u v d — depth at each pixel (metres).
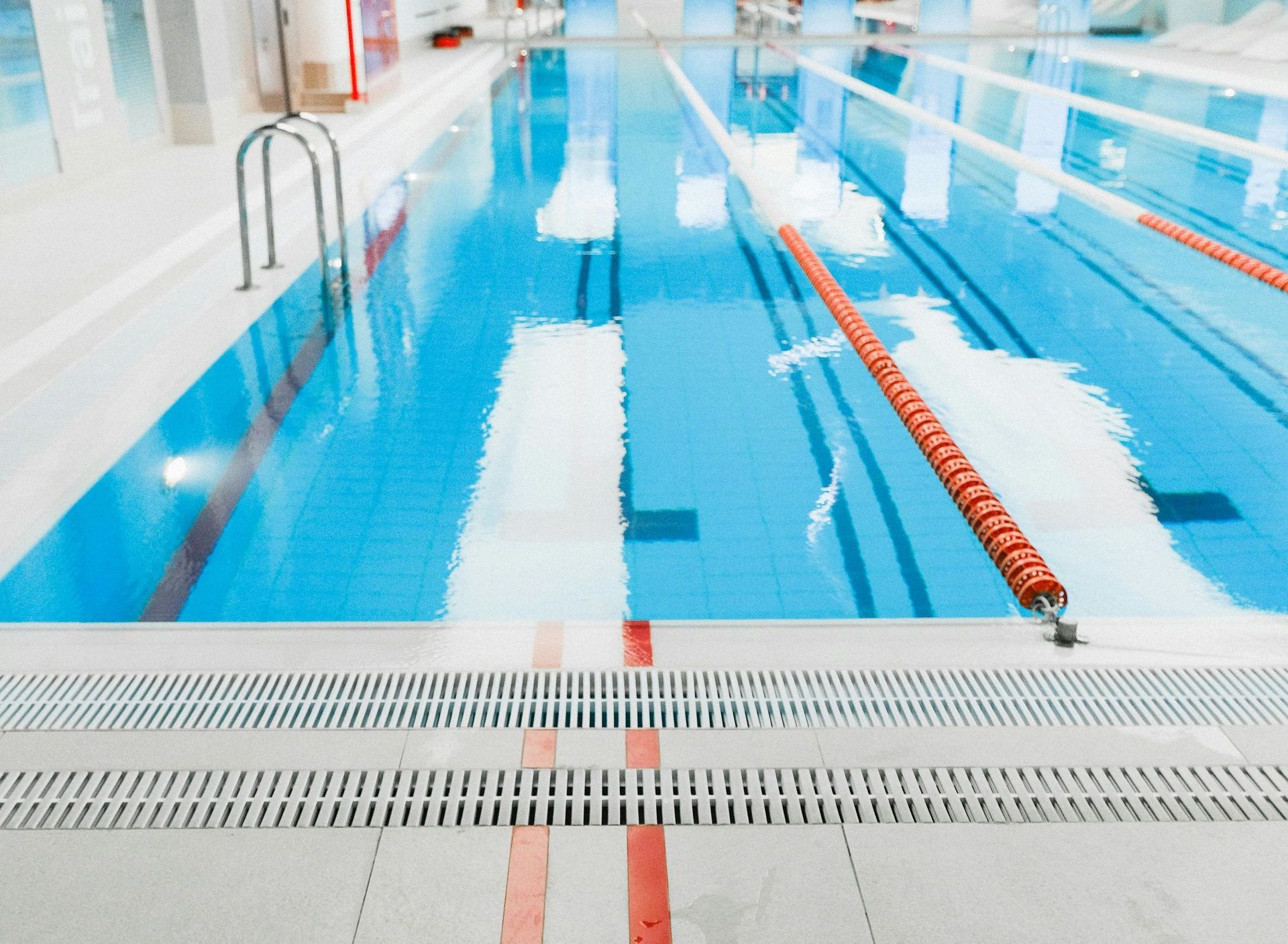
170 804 1.42
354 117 7.87
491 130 7.52
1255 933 1.22
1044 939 1.21
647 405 3.10
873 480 2.70
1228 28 12.59
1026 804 1.42
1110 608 2.16
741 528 2.48
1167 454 2.80
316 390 3.17
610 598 2.22
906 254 4.60
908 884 1.29
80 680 1.71
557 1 20.42
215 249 4.42
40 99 5.17
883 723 1.60
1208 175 6.21
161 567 2.29
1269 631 1.86
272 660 1.77
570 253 4.57
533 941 1.20
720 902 1.26
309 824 1.38
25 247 4.39
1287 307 3.89
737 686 1.70
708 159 6.64
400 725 1.59
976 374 3.31
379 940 1.21
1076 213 5.32
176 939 1.21
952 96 9.39
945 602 2.22
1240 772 1.49
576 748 1.54
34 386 3.06
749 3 19.48
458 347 3.52
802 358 3.45
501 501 2.59
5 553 2.30
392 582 2.27
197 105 6.68
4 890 1.28
